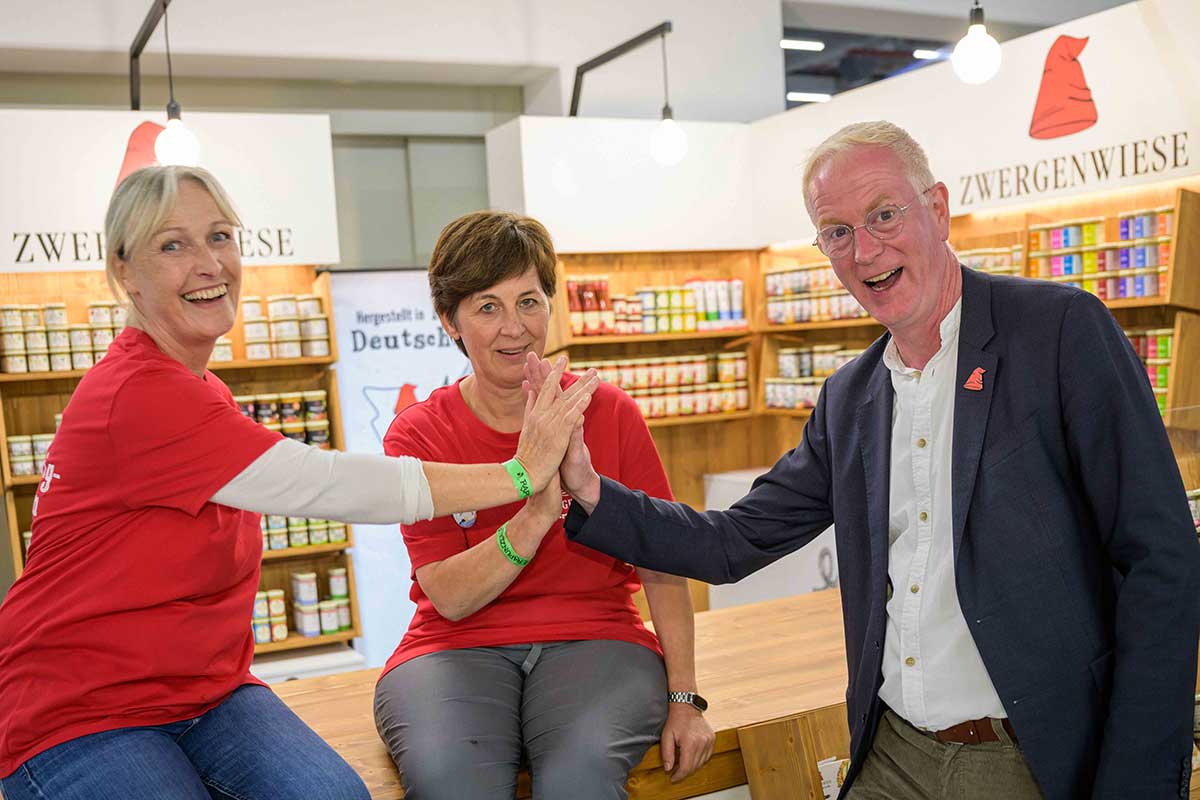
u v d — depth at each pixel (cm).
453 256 196
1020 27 705
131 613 162
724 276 600
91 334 439
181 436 161
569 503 202
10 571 427
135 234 168
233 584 177
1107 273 401
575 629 199
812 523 193
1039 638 151
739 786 207
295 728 173
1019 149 439
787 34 706
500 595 202
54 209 432
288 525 464
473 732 176
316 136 474
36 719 159
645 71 597
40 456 432
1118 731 145
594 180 539
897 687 167
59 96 517
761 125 573
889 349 174
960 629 159
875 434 172
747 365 591
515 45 561
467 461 201
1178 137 379
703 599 580
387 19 531
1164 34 381
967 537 156
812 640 264
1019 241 462
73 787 152
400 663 198
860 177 161
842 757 213
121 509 163
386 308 516
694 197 565
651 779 196
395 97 586
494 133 554
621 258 571
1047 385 151
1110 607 156
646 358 566
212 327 175
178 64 518
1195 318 382
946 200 168
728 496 575
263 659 466
